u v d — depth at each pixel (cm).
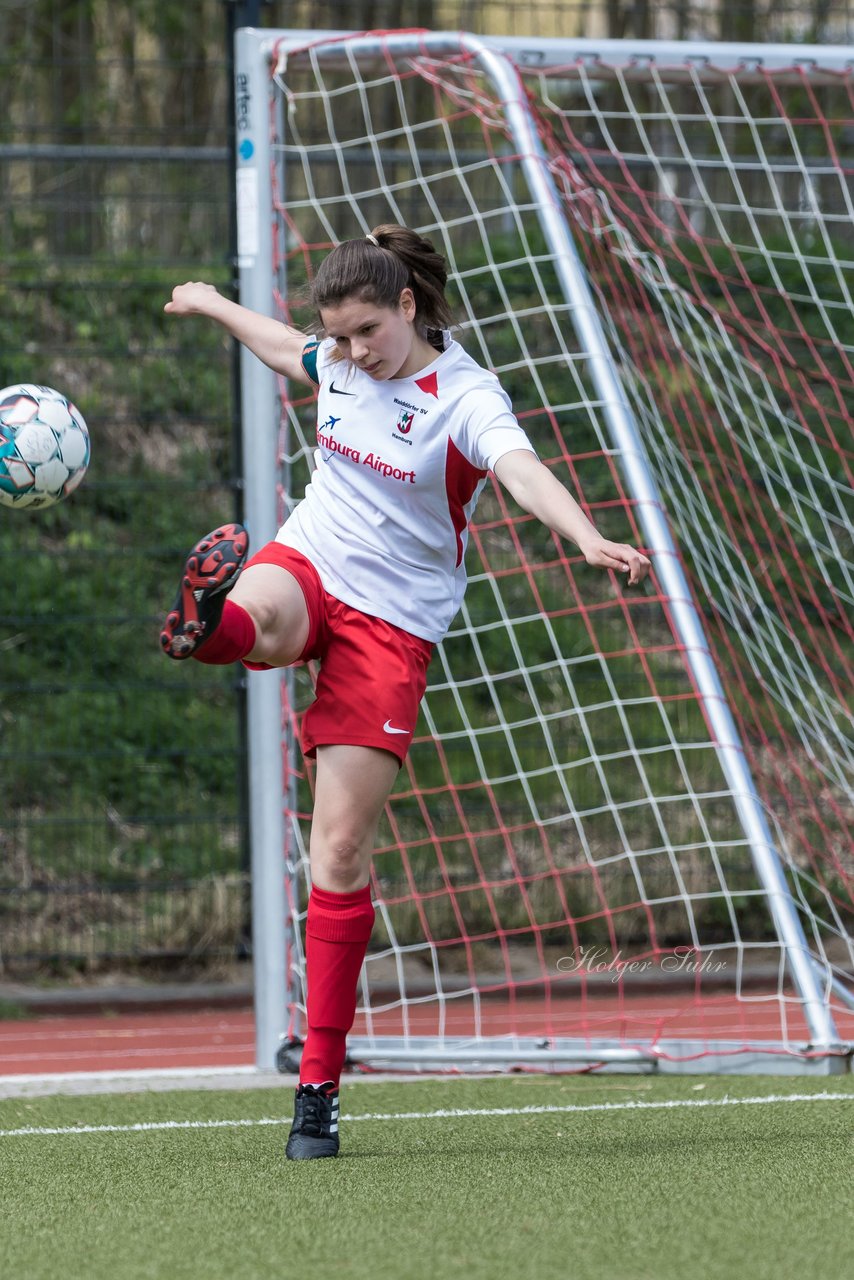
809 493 2980
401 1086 1706
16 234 3378
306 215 3459
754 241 3481
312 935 1291
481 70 1912
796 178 3541
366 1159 1288
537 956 2662
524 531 3162
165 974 2619
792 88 3644
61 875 2731
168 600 3152
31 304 3269
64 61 2569
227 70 2288
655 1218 1062
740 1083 1675
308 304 1374
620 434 1880
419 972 2631
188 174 3438
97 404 3253
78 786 2867
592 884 2733
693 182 3472
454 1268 941
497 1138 1384
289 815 1889
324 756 1263
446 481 1253
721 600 2714
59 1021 2448
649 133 3575
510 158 1902
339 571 1268
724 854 2764
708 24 3678
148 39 4081
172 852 2784
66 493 1340
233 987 2555
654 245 2395
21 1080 1791
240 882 2688
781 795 2700
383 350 1222
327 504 1285
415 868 2728
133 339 3306
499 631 3112
